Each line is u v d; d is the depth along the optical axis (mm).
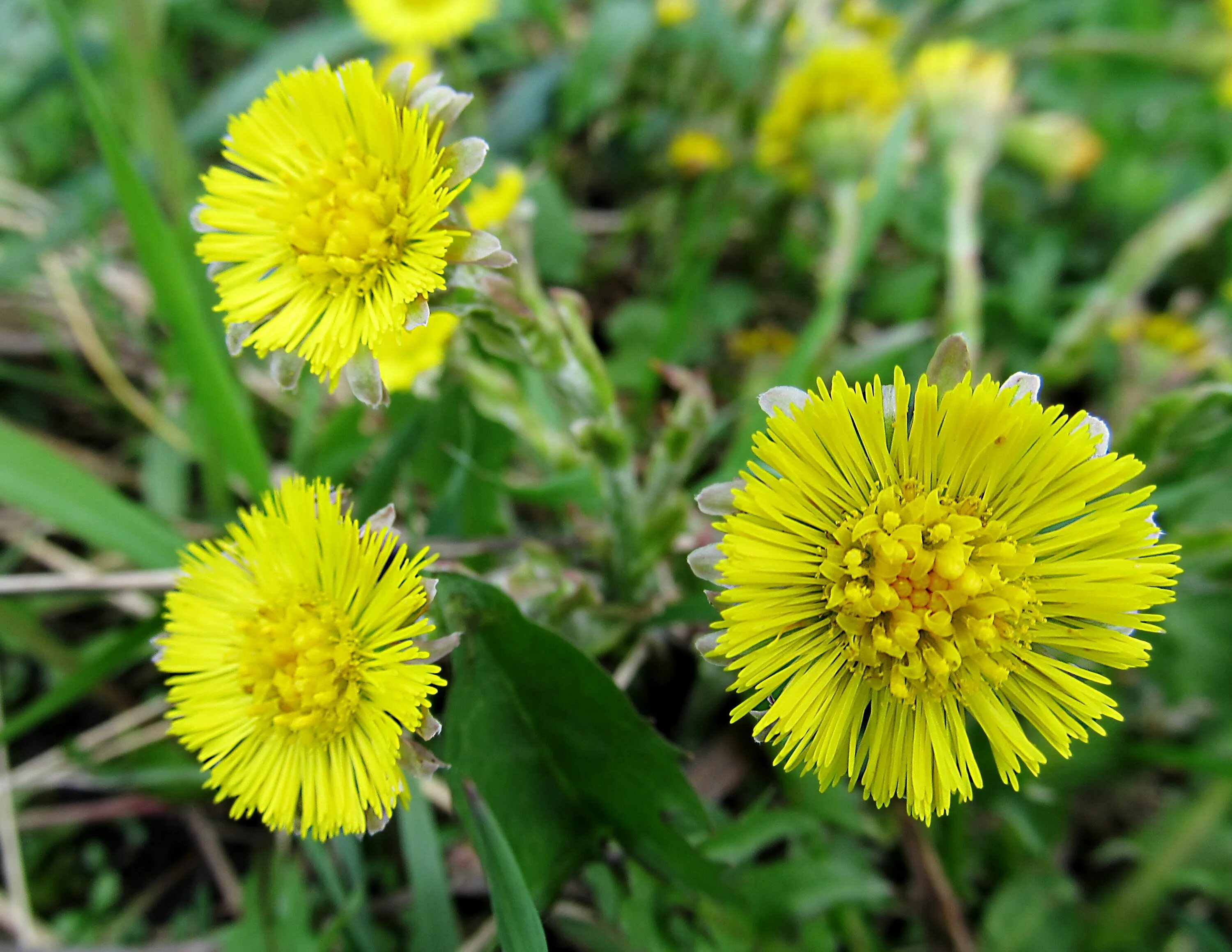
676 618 94
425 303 69
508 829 81
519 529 124
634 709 77
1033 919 99
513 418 106
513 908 72
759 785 102
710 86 167
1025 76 190
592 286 162
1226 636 106
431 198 69
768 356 141
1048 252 153
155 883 114
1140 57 182
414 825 90
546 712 80
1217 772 94
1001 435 65
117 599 124
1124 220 162
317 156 74
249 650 72
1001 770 65
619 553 97
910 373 134
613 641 97
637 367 139
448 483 110
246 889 102
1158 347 127
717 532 97
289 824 70
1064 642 66
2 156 174
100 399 143
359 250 71
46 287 150
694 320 146
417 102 73
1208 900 107
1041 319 144
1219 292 157
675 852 83
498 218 97
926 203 161
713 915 88
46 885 114
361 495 106
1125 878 107
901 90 142
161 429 135
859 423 65
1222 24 170
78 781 114
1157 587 68
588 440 87
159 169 132
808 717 64
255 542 72
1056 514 66
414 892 89
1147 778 108
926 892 96
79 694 100
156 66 132
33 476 102
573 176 174
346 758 70
